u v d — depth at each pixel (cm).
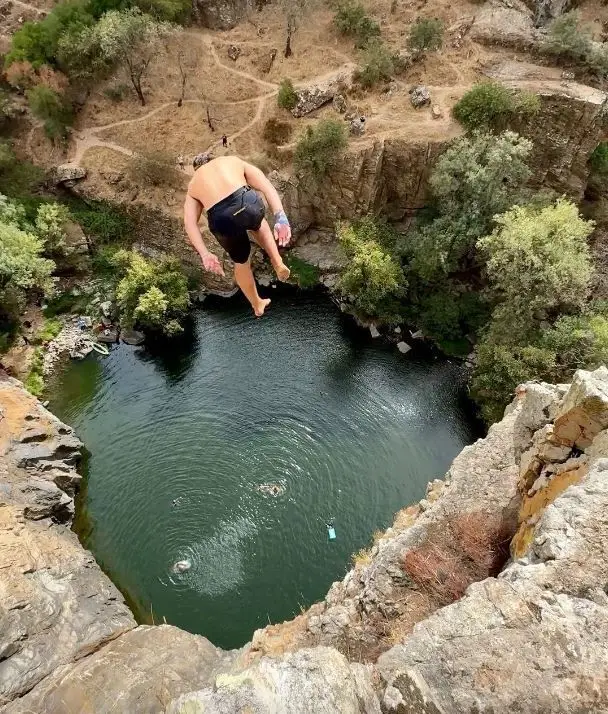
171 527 3086
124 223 4612
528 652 939
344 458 3466
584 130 4231
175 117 4900
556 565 1059
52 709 1734
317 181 4400
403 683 887
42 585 2317
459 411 3759
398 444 3553
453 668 944
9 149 4506
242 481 3322
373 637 1659
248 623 2688
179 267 4312
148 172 4481
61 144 4709
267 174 4472
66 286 4397
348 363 4094
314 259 4738
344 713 837
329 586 2825
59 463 3119
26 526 2620
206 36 5353
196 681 1842
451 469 2155
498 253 3384
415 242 4162
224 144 4675
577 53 4594
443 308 4156
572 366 3284
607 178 4603
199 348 4169
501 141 3744
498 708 877
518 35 4797
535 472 1484
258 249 4619
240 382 3919
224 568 2914
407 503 3219
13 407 3219
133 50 4538
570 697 870
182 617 2716
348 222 4466
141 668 1888
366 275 4131
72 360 4006
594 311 3594
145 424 3625
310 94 4659
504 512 1770
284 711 834
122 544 3008
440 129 4344
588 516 1107
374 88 4759
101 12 4906
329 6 5356
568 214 3394
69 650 2062
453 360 4116
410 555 1773
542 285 3322
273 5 5481
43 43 4781
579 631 955
